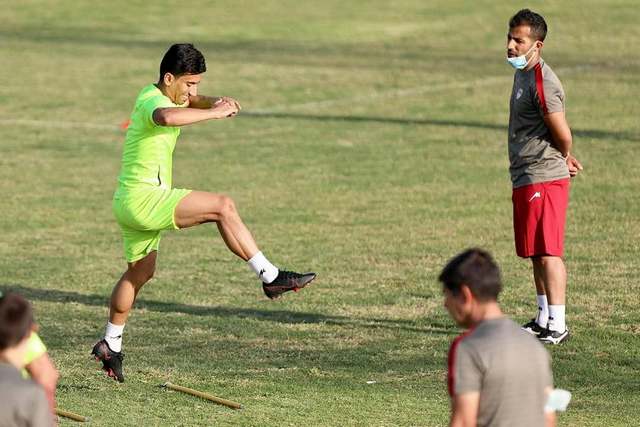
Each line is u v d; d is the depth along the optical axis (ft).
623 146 220.43
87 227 173.68
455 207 180.14
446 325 120.47
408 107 271.90
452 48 357.00
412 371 104.58
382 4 433.89
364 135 242.17
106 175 211.41
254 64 331.16
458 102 276.41
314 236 163.63
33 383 53.98
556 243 111.14
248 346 113.91
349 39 374.43
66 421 89.86
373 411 92.32
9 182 204.54
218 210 95.61
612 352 109.60
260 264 96.27
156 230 97.66
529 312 123.44
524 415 55.31
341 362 107.76
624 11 404.77
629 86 287.69
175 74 96.63
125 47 359.25
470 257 57.72
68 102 281.74
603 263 143.33
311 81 306.55
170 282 141.38
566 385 100.01
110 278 144.87
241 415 91.56
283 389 98.99
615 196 181.57
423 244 157.48
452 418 55.77
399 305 128.67
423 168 209.97
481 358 55.31
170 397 96.99
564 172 111.55
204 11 423.64
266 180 203.51
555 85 109.09
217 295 135.13
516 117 112.27
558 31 375.04
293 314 126.00
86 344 115.55
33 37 375.45
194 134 246.68
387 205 182.70
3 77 312.09
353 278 140.87
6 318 54.90
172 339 116.67
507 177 201.36
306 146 232.53
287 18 410.72
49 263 152.25
